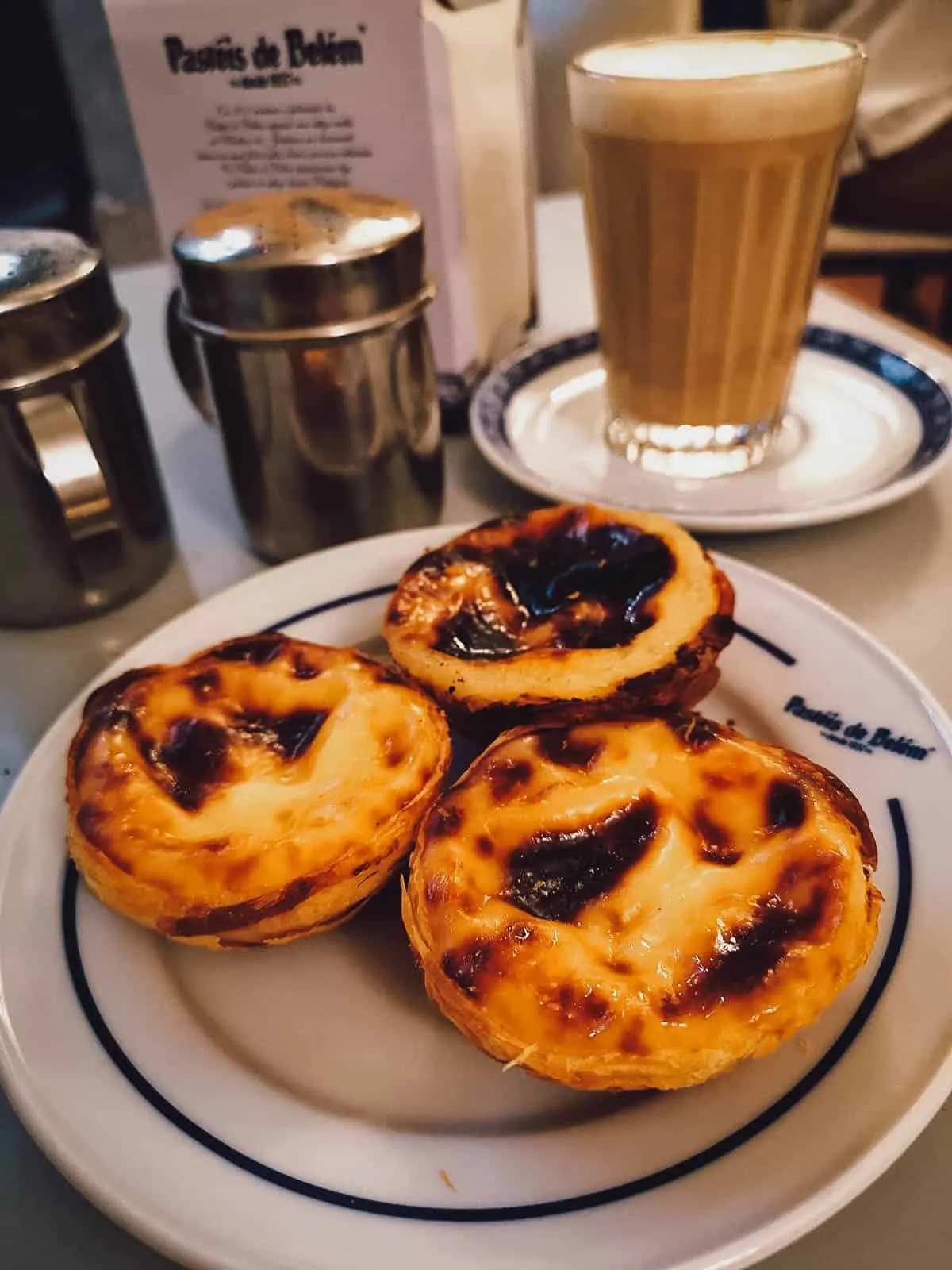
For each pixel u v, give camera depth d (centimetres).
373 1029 15
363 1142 13
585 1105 14
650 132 23
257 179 28
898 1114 13
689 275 25
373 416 23
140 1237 12
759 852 15
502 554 21
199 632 22
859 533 26
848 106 23
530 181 33
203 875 15
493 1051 14
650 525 21
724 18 56
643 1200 12
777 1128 13
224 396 23
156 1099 14
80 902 16
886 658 19
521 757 16
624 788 16
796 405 30
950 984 14
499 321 33
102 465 23
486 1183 13
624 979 13
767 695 19
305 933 16
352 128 26
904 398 29
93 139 65
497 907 14
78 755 17
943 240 63
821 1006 13
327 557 23
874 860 15
